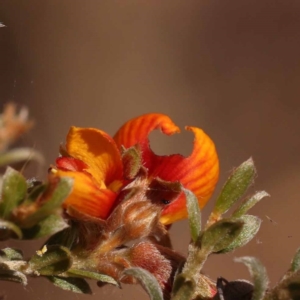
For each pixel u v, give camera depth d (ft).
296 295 0.66
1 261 0.68
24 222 0.65
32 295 0.93
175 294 0.67
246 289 0.67
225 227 0.67
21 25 1.19
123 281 0.69
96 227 0.69
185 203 0.70
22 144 0.68
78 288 0.69
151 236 0.70
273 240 1.21
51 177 0.65
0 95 1.10
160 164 0.70
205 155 0.70
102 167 0.69
